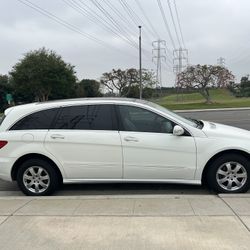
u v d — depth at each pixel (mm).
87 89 88562
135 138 6492
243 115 29250
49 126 6781
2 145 6801
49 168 6715
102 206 5535
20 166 6805
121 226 4723
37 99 64875
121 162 6547
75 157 6637
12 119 6902
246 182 6363
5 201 6004
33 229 4742
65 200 5926
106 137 6555
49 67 56812
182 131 6375
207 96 55500
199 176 6465
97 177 6672
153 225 4715
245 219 4820
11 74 58375
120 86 67438
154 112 6609
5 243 4375
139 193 6777
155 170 6504
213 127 6746
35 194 6766
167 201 5691
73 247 4215
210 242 4188
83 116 6746
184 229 4562
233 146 6328
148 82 67375
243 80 105250
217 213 5074
